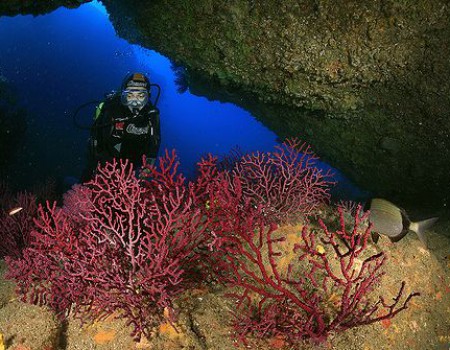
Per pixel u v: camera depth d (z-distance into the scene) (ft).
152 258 4.57
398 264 5.51
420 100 8.54
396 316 4.91
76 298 4.52
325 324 4.57
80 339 4.31
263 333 4.30
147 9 10.09
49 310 4.45
